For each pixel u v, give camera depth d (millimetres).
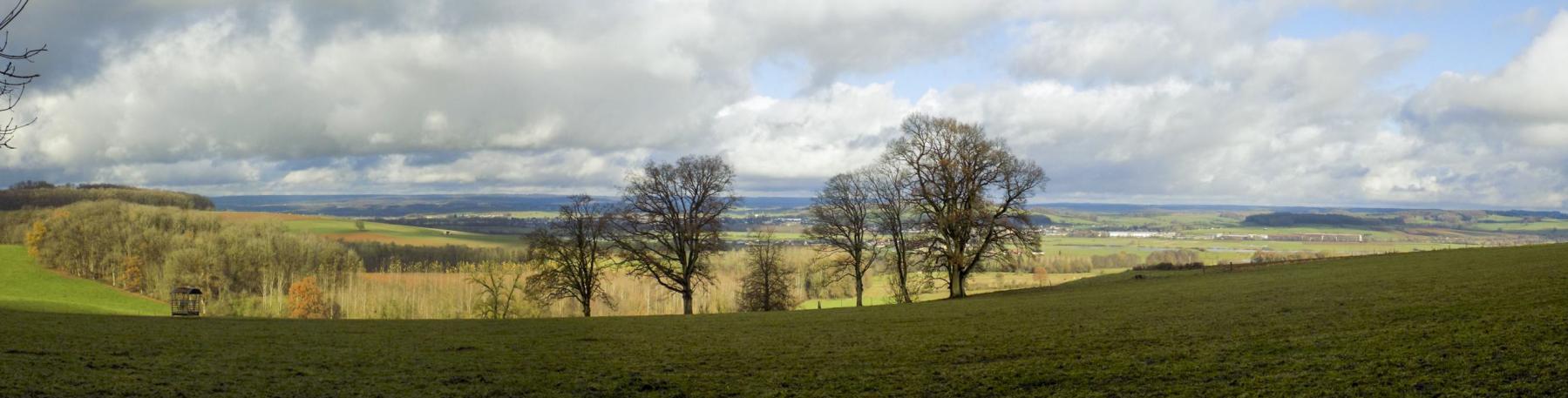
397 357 26594
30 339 27109
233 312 111562
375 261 141250
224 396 18906
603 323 41625
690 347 29469
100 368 21781
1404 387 16484
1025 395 18875
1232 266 73812
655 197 60625
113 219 127312
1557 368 16375
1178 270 75625
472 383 21766
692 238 60594
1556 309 23594
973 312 42625
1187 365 21031
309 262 128750
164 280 116688
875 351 27172
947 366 23422
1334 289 39719
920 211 62281
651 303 114188
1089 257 144000
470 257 144750
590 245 63594
